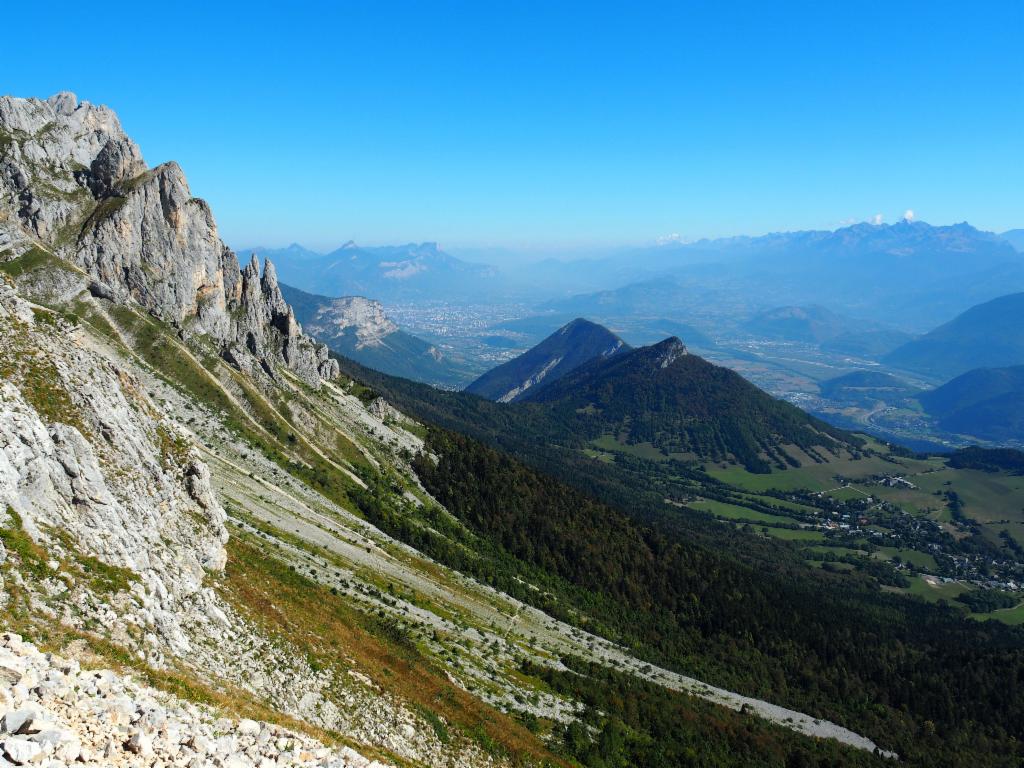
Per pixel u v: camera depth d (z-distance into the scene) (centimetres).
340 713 6159
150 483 6631
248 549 9981
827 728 18600
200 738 2750
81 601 4091
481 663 12131
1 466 4275
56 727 2141
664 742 12900
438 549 19412
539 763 8656
